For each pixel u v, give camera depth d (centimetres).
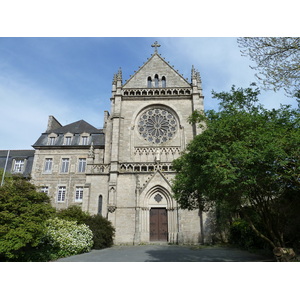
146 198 2914
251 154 1105
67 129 4072
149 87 3603
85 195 2952
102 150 3747
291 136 1123
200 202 1972
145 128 3403
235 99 1655
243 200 1600
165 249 2183
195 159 1393
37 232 1467
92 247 2291
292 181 1232
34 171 3662
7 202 1491
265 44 1151
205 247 2336
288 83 1132
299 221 1766
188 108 3444
